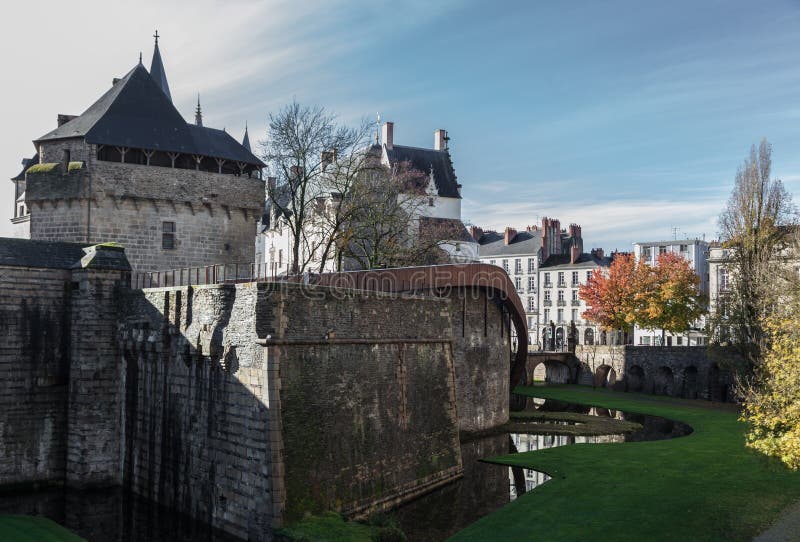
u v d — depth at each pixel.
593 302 91.00
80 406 34.00
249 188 46.19
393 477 31.09
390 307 32.44
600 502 29.19
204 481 28.08
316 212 53.72
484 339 51.47
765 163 59.34
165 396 30.98
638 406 63.84
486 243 130.50
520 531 25.86
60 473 34.59
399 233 57.66
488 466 38.31
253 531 25.28
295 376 26.31
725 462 36.59
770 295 51.34
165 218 43.34
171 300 30.62
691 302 82.38
